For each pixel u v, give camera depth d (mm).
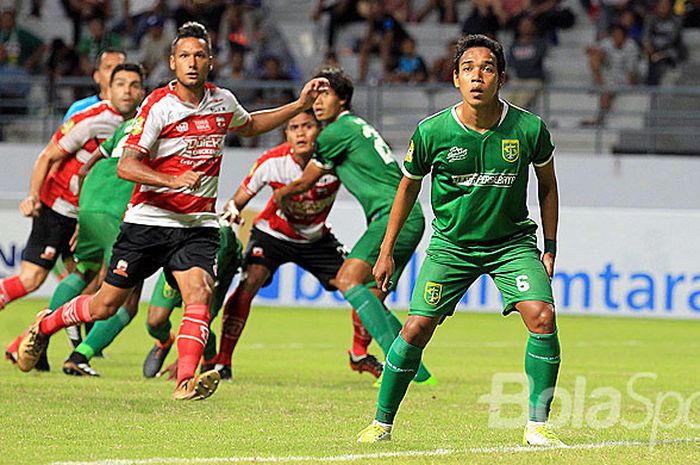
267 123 20844
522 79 60281
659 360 31953
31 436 16422
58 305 25531
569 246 46656
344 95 24672
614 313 46594
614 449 15508
